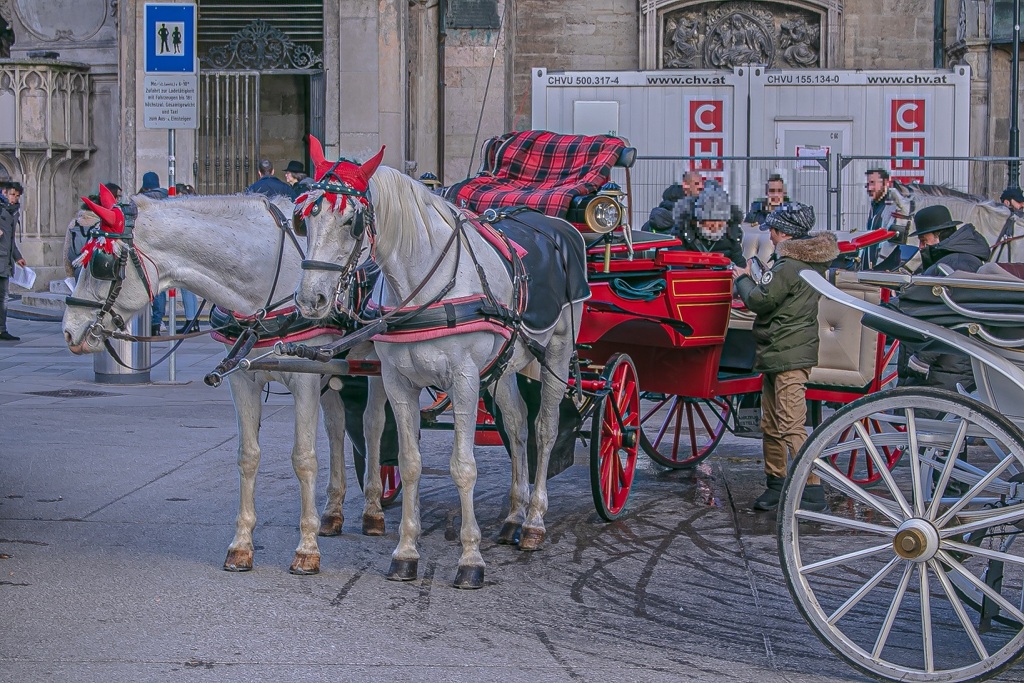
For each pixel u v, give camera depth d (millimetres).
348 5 19109
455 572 6867
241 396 6770
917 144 19625
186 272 6430
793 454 8453
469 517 6566
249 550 6844
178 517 8008
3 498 8438
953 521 5273
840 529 7945
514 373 7305
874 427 9203
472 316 6227
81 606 6172
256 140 20188
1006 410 5340
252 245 6496
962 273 5547
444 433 11266
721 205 10477
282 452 10156
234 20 20031
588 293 7582
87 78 22688
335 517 7617
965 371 7762
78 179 22891
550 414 7418
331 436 7613
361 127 19297
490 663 5453
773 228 8359
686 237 10570
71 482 8922
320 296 5684
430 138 21750
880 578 5234
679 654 5621
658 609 6297
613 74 19625
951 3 23859
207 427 11078
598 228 7898
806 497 8211
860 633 5953
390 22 19188
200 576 6719
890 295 8586
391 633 5840
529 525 7348
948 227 8758
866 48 24156
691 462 9797
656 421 11703
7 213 17125
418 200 6152
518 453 7438
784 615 6227
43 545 7301
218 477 9164
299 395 6680
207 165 20500
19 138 21938
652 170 19047
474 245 6469
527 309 6758
